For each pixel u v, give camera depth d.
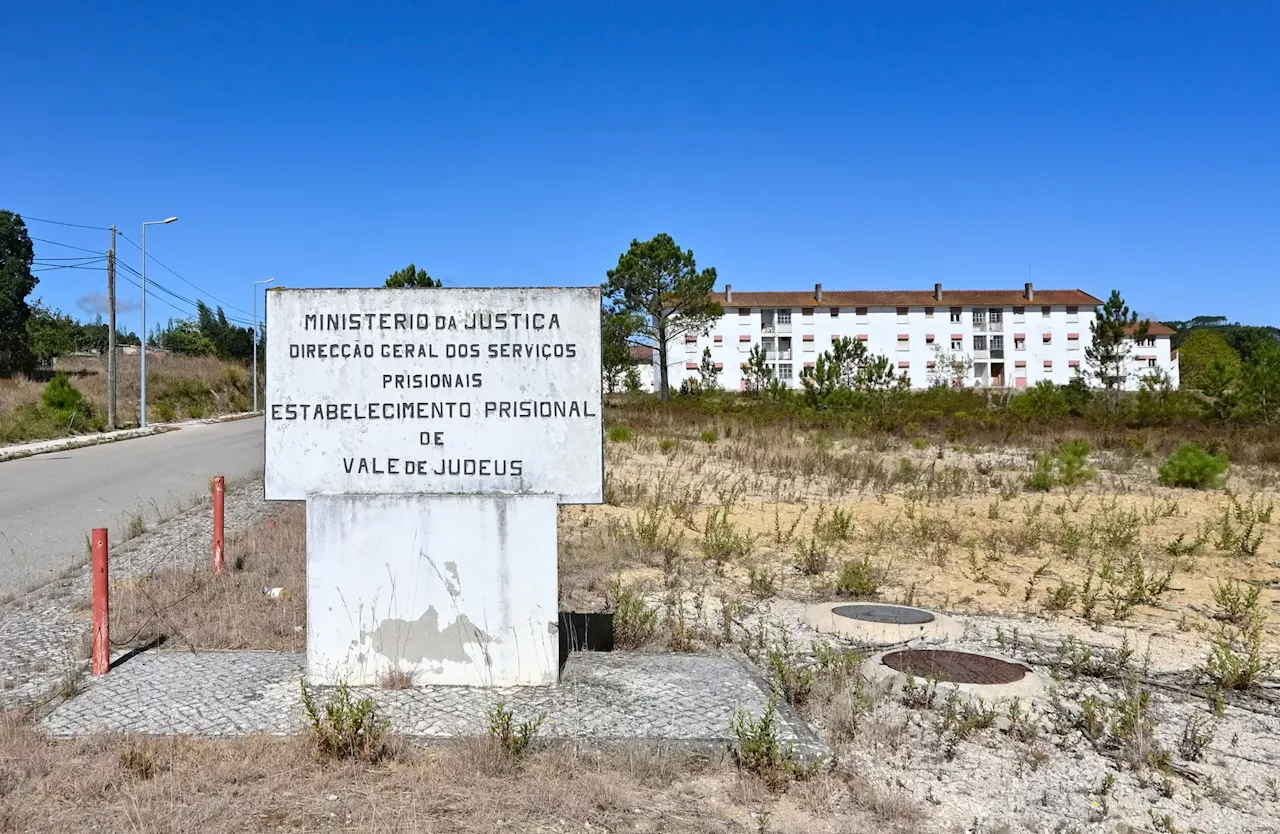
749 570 8.90
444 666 5.22
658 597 7.81
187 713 4.69
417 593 5.23
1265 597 8.07
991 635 6.79
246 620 6.52
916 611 7.24
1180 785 4.24
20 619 6.73
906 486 15.64
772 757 4.16
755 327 75.88
